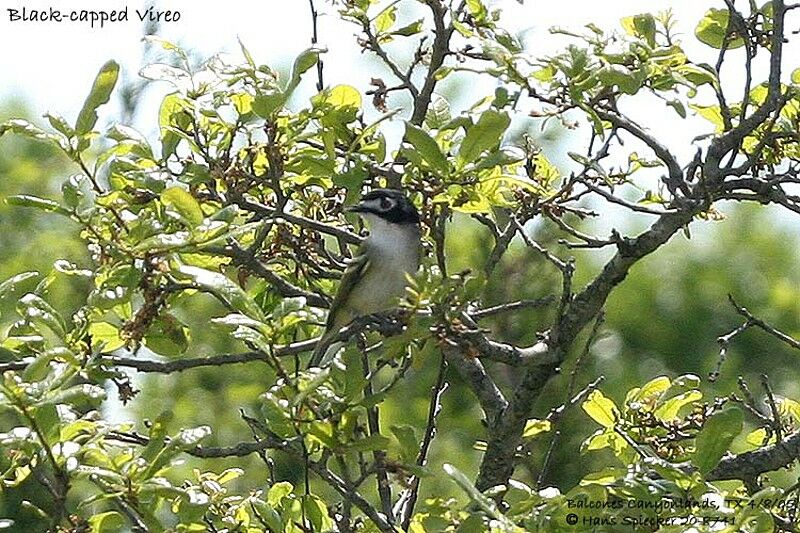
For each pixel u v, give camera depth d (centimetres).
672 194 1139
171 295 1140
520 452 1262
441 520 974
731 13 1166
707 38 1234
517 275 1816
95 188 1087
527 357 1159
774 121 1146
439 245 1138
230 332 1031
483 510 913
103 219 1056
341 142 1174
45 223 2358
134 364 1112
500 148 1079
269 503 1076
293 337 1188
